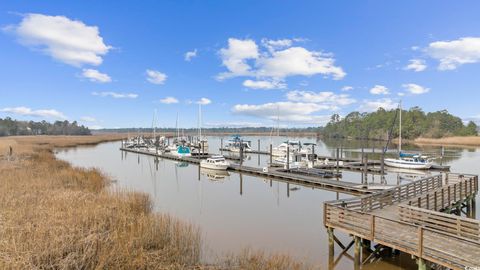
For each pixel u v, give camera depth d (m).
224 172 35.22
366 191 22.19
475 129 102.81
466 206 17.36
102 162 46.12
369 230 10.19
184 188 25.36
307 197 21.67
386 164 39.75
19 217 11.02
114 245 8.69
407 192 15.35
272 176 30.38
